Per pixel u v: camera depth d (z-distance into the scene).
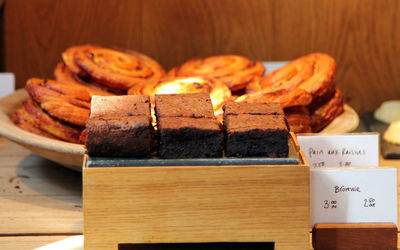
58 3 1.48
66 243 1.00
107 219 0.90
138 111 0.93
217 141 0.89
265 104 0.96
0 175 1.21
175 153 0.90
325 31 1.50
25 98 1.32
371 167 0.96
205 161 0.89
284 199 0.90
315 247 0.96
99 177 0.89
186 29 1.50
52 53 1.51
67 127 1.14
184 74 1.31
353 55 1.52
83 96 1.17
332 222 0.96
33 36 1.50
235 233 0.91
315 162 1.01
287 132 0.89
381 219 0.96
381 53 1.51
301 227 0.91
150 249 0.96
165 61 1.53
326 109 1.22
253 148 0.90
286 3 1.49
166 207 0.90
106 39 1.51
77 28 1.50
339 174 0.95
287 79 1.23
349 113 1.27
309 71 1.22
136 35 1.51
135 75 1.27
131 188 0.89
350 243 0.96
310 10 1.49
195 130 0.89
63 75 1.28
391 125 1.38
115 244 0.91
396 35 1.50
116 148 0.89
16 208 1.10
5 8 1.48
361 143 1.01
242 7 1.49
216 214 0.91
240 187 0.90
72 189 1.17
